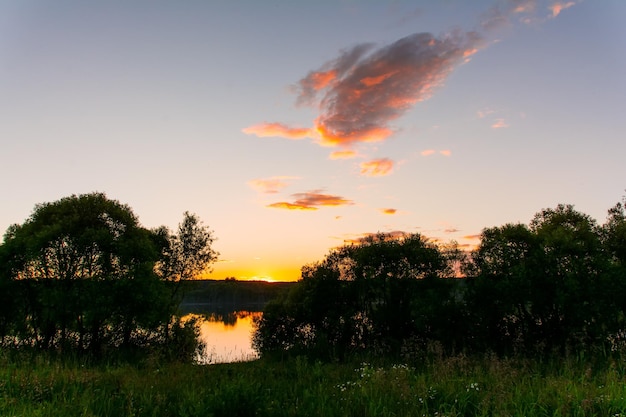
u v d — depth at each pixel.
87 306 19.22
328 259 23.89
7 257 20.48
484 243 19.31
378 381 10.57
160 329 23.27
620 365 11.72
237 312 92.44
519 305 18.12
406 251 21.78
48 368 12.20
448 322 18.75
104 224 22.12
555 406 8.27
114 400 9.15
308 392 9.86
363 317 22.31
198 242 26.56
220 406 8.15
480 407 8.49
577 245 16.66
